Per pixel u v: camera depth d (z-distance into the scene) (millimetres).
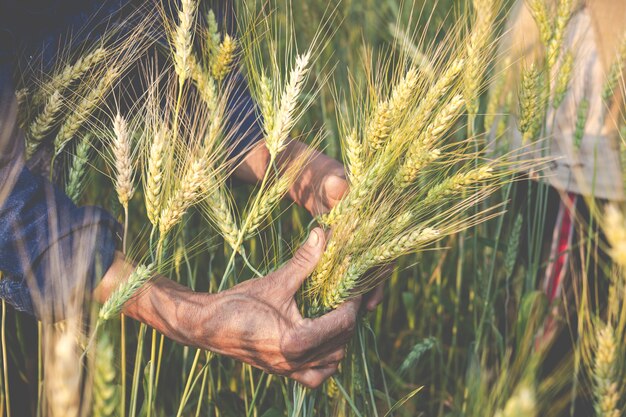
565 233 1310
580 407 1202
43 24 969
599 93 1210
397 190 944
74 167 968
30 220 868
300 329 907
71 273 859
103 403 721
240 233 928
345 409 1056
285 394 1052
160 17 1042
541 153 1239
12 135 868
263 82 958
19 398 1126
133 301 898
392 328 1486
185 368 1173
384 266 975
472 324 1402
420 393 1345
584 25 1214
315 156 1063
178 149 954
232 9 1098
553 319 1255
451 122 923
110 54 1004
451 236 1451
